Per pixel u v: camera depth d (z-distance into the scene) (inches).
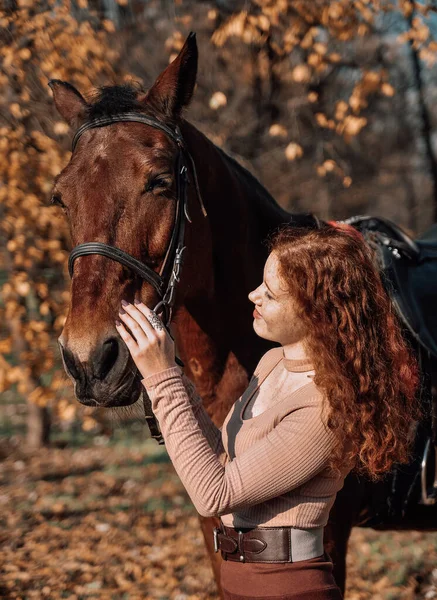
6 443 297.3
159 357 61.2
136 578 158.4
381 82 169.5
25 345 225.9
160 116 77.5
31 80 171.9
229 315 90.3
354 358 59.2
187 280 81.2
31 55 166.2
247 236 91.8
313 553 60.8
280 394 63.6
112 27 176.9
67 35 162.4
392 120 454.6
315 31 170.6
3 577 157.6
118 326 63.8
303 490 60.2
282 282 62.1
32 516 203.0
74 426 331.3
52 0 167.2
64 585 153.1
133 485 234.1
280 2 167.3
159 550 175.5
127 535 187.3
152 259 73.2
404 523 100.7
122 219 70.9
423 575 154.6
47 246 172.1
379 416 59.2
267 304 63.4
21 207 163.9
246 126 286.4
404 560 163.5
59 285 205.8
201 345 90.1
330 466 59.5
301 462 58.2
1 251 197.3
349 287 60.2
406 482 94.0
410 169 497.7
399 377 64.8
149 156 72.5
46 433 293.3
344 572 89.2
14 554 172.7
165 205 73.5
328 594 60.1
